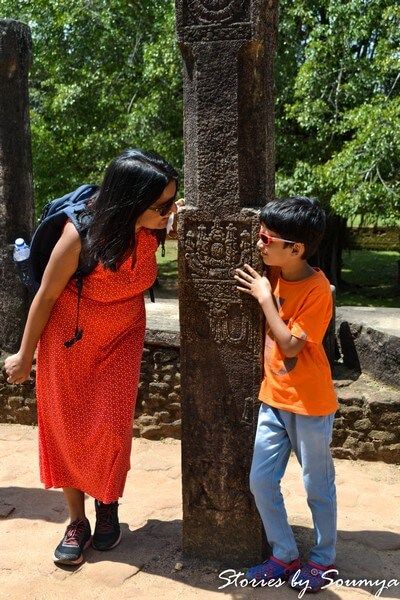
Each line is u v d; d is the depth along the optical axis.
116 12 12.13
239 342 2.46
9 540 2.79
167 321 4.11
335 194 9.88
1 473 3.52
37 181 12.27
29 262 2.55
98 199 2.31
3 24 4.11
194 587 2.42
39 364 2.58
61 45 12.38
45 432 2.62
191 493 2.61
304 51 10.37
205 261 2.45
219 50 2.30
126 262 2.42
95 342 2.50
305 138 11.29
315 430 2.31
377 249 20.05
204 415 2.55
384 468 3.56
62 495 3.26
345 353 4.09
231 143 2.35
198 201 2.42
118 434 2.50
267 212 2.25
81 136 12.29
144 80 11.38
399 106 8.69
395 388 3.71
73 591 2.40
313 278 2.31
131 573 2.51
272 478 2.37
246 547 2.57
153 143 11.14
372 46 11.10
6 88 4.15
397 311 4.31
